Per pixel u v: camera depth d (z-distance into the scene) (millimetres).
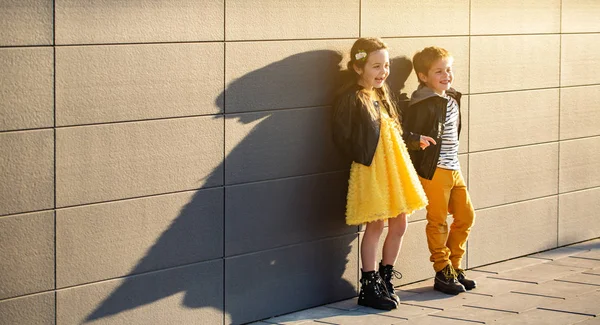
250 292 5684
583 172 8031
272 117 5664
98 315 4969
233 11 5395
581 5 7793
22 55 4551
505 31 7172
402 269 6645
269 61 5609
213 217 5438
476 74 6988
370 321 5715
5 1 4469
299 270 5945
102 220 4938
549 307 6051
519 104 7367
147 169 5098
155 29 5051
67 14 4688
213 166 5398
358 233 6281
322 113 5934
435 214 6398
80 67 4766
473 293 6438
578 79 7867
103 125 4887
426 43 6586
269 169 5688
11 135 4551
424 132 6273
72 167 4789
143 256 5133
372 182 5812
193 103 5262
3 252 4582
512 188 7402
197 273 5395
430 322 5691
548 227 7773
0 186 4535
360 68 5883
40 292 4730
